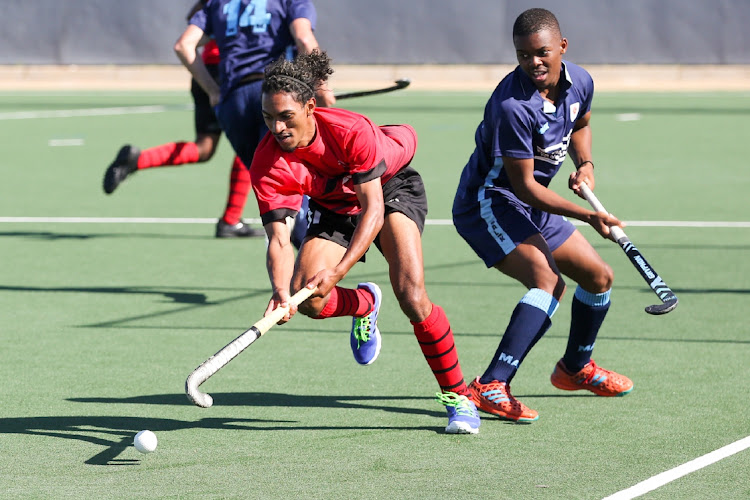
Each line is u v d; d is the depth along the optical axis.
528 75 17.36
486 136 17.77
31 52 102.50
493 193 18.19
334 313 18.12
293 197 16.80
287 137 15.76
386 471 15.26
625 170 51.97
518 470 15.27
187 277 29.61
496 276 29.70
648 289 28.05
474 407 17.34
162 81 102.19
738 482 14.68
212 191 46.47
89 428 17.33
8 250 33.44
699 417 17.81
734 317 24.94
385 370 20.94
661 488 14.45
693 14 97.31
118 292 27.78
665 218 38.91
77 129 69.25
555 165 18.17
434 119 75.31
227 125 28.88
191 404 18.69
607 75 99.00
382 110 80.94
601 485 14.60
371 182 16.33
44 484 14.70
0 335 23.45
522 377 20.53
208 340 23.16
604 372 19.17
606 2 97.50
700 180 48.53
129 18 101.50
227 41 28.36
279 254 16.58
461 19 98.31
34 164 54.12
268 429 17.31
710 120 75.00
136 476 15.04
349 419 17.88
